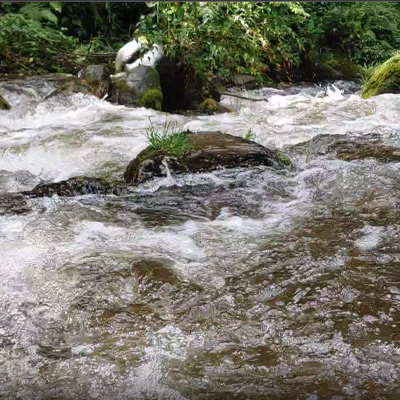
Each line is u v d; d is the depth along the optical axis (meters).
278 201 4.03
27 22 8.82
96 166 5.05
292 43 9.70
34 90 7.36
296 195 4.14
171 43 7.86
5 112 6.67
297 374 2.32
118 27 10.38
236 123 6.40
